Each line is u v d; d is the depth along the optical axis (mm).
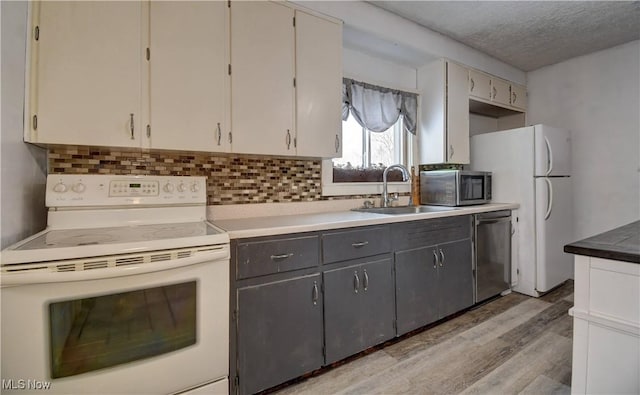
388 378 1667
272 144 1856
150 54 1514
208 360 1289
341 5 2146
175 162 1861
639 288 1058
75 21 1367
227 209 2018
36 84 1309
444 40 2812
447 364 1790
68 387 1045
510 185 2982
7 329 972
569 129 3352
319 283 1661
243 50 1758
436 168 3176
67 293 1028
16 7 1207
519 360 1820
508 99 3430
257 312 1470
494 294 2719
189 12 1606
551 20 2555
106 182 1538
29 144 1358
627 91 2973
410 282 2080
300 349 1596
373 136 2859
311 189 2398
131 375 1136
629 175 2973
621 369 1100
